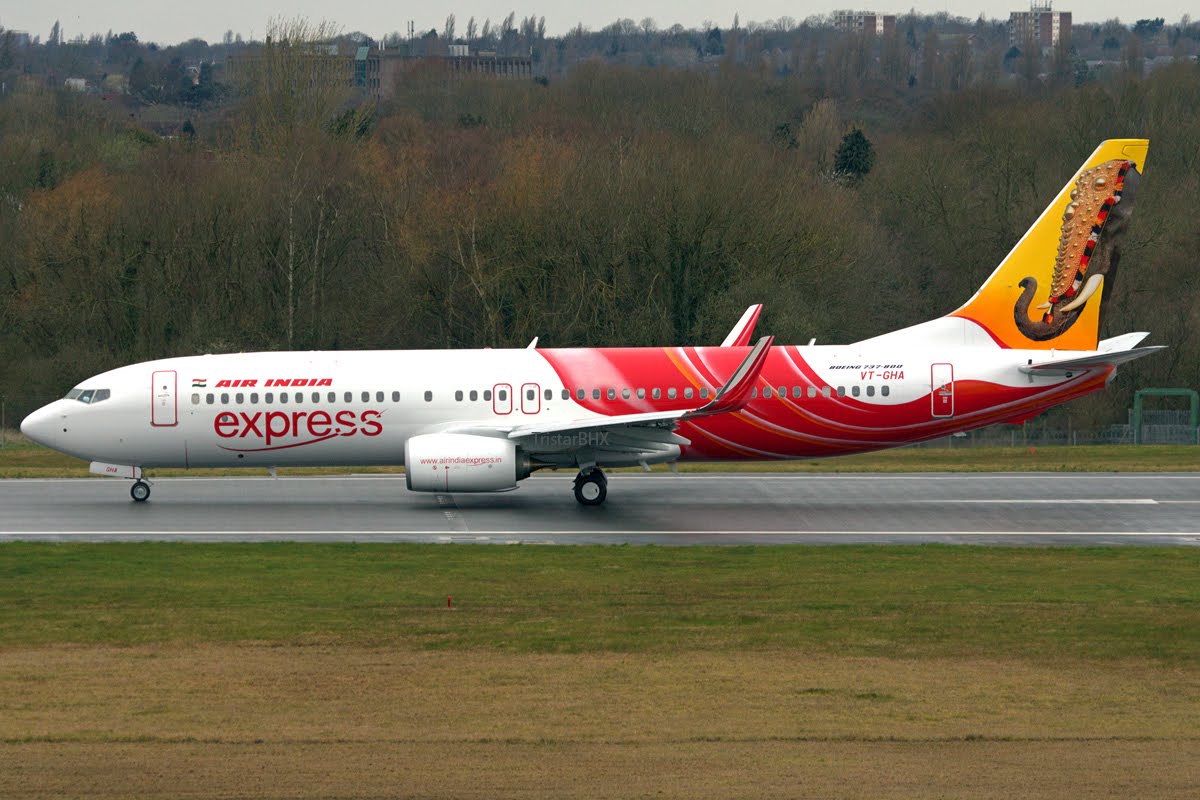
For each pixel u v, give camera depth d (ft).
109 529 515.09
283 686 292.81
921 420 566.36
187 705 277.64
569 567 428.97
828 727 261.65
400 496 597.93
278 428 570.05
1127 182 564.30
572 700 281.33
